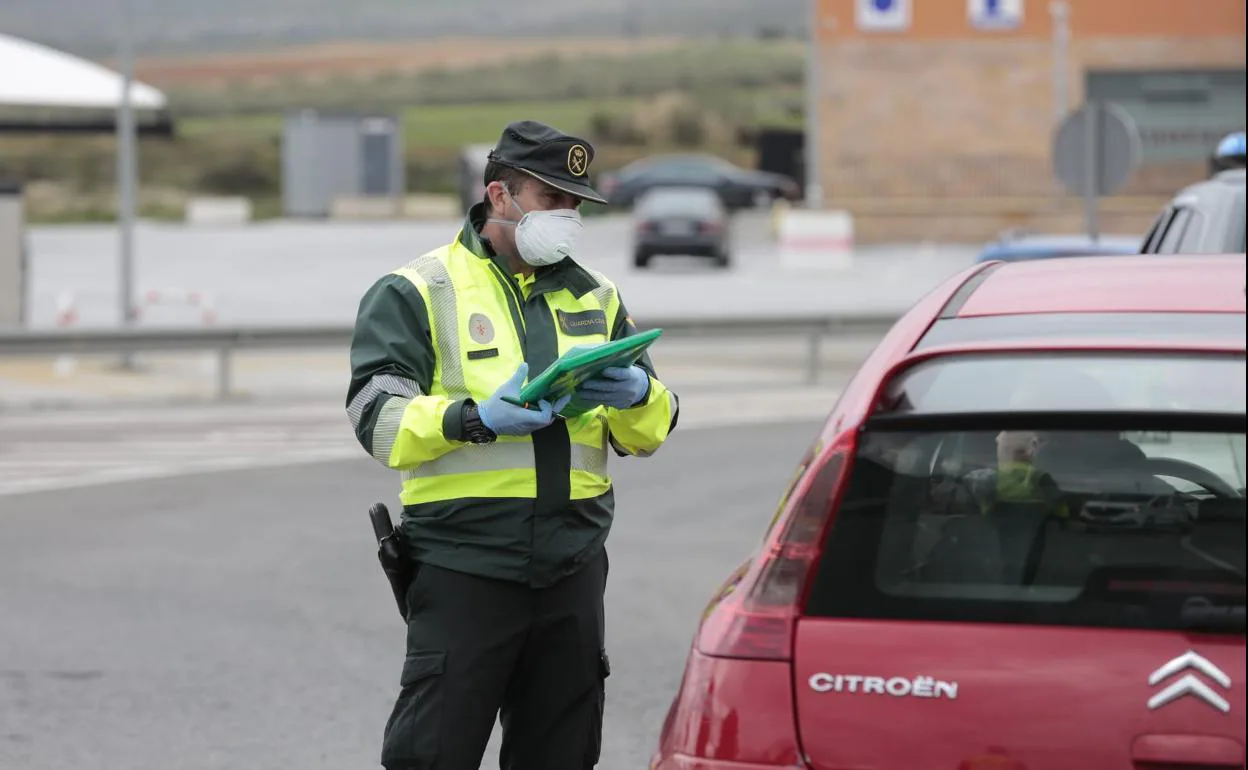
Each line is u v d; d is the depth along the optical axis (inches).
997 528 388.8
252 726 789.9
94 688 853.8
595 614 514.9
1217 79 5128.0
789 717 387.2
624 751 757.3
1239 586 375.9
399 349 497.0
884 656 384.2
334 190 6742.1
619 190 6240.2
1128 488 386.6
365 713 812.6
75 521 1322.6
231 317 3378.4
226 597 1058.1
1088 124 1700.3
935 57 5064.0
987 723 376.8
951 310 444.8
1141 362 397.7
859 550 392.2
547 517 499.2
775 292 3826.3
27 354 2212.1
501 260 508.1
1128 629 376.5
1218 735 367.2
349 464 1630.2
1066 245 1390.3
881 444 396.8
